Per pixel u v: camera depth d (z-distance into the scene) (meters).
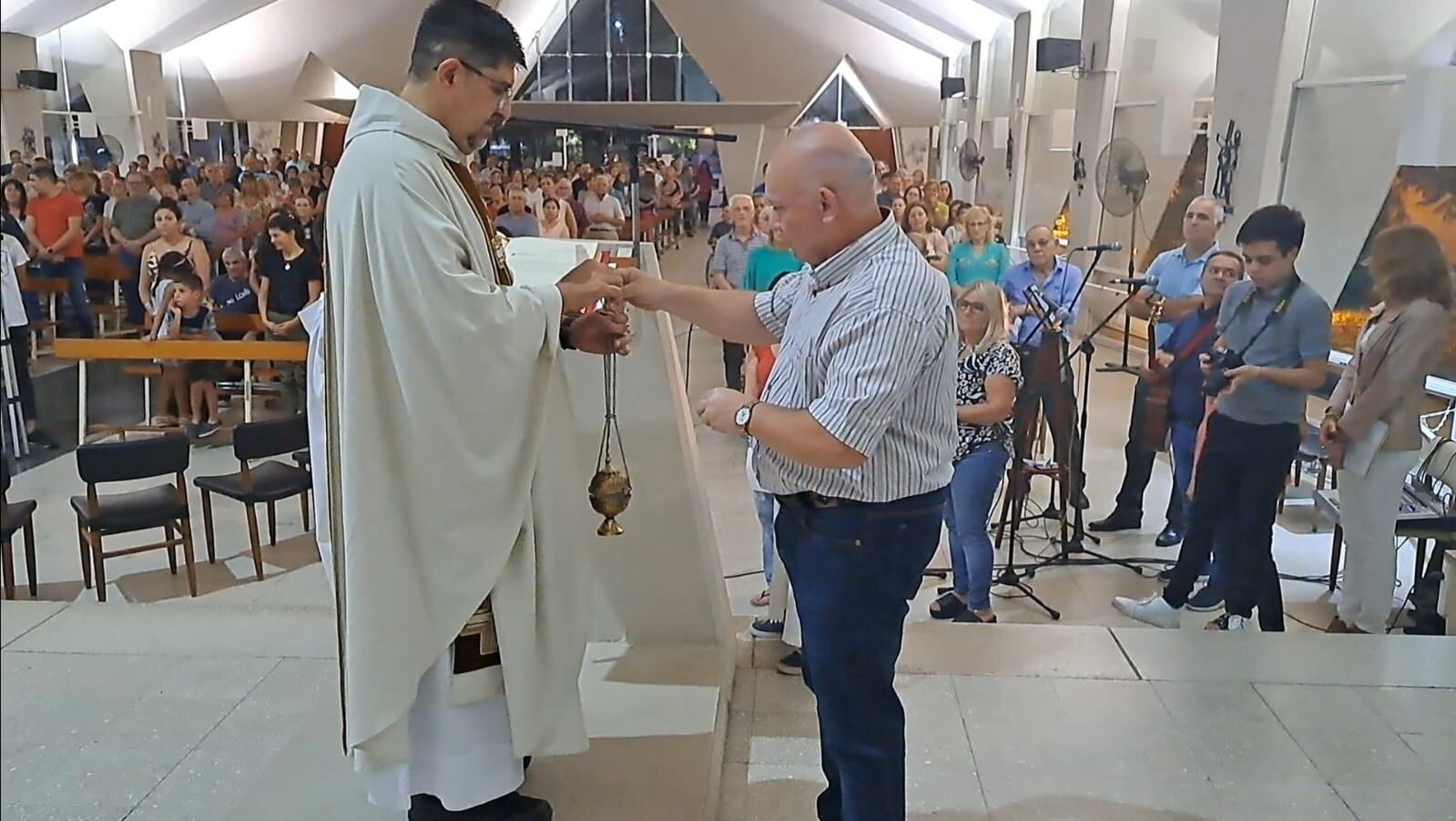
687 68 11.27
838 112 10.00
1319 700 2.49
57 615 2.86
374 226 1.42
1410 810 2.07
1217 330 3.58
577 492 1.67
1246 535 3.44
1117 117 6.31
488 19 1.48
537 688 1.64
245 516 4.82
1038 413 4.24
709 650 2.38
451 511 1.49
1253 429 3.33
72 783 2.07
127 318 6.26
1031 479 4.73
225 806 1.99
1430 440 3.52
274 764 1.96
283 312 5.55
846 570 1.62
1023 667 2.63
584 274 1.69
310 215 6.49
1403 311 3.19
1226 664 2.66
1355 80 4.32
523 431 1.52
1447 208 3.90
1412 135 3.75
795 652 2.56
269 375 5.57
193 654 2.62
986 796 2.11
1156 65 5.94
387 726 1.52
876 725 1.68
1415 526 3.33
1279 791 2.14
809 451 1.49
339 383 1.50
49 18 5.59
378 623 1.49
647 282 1.85
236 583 4.11
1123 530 4.46
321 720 2.15
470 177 1.57
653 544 2.31
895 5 8.52
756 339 1.88
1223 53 5.03
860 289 1.52
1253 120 4.81
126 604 2.96
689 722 2.08
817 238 1.56
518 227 6.14
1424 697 2.50
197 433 5.54
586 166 6.41
